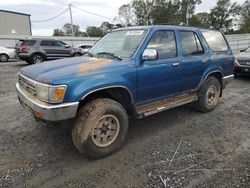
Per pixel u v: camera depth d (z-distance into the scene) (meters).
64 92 2.99
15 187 2.81
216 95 5.41
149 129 4.42
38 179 2.96
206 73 4.96
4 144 3.80
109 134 3.46
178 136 4.15
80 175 3.04
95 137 3.33
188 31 4.68
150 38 3.91
